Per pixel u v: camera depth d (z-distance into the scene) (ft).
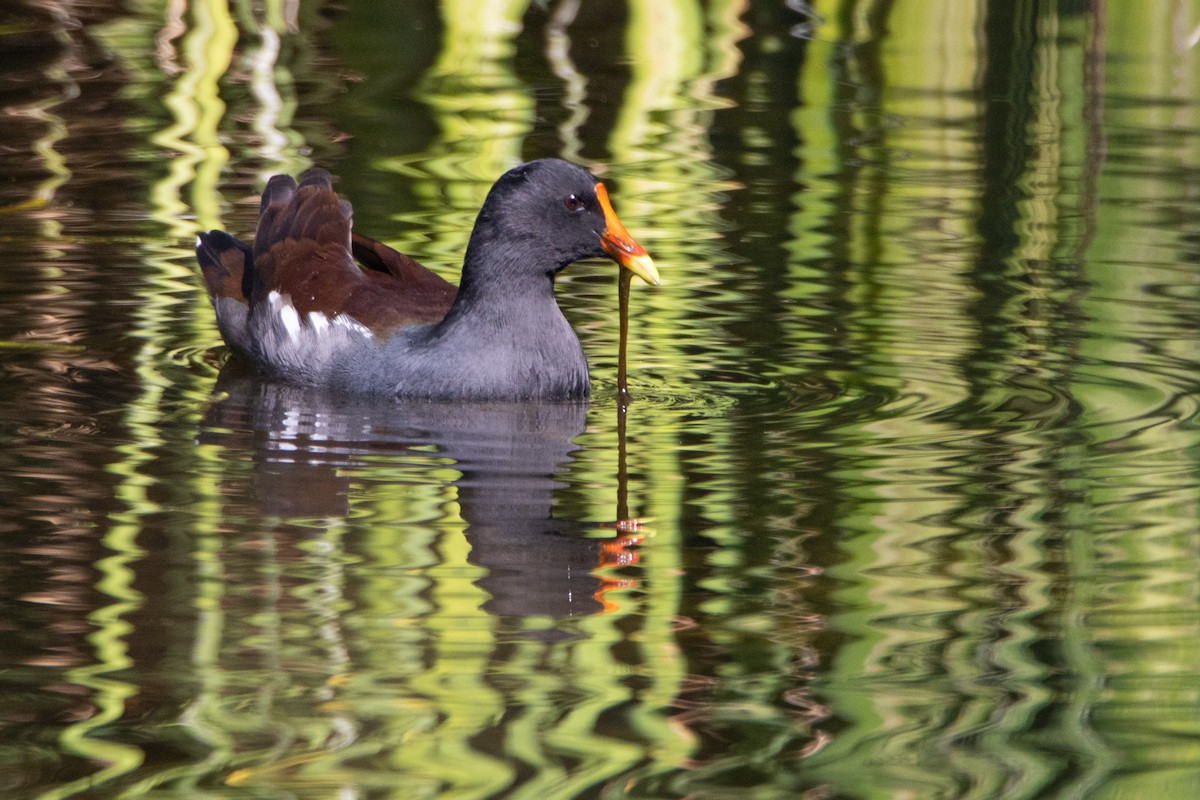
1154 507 31.76
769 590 28.19
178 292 47.16
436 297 43.21
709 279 48.39
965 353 42.34
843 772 22.22
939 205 54.95
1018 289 47.37
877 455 35.14
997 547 29.99
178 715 23.53
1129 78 70.44
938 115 65.05
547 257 39.65
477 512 31.86
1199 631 26.37
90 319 44.75
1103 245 51.19
